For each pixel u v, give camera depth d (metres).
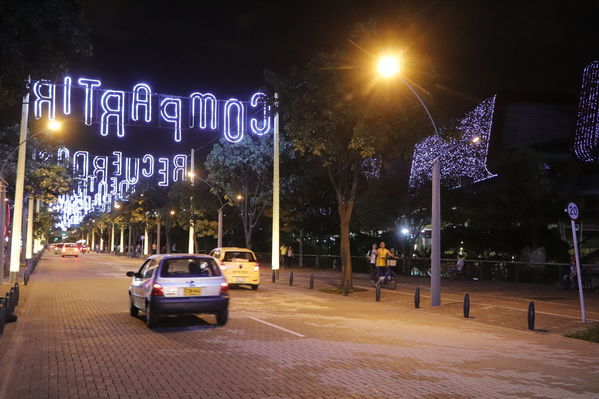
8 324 13.30
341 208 23.70
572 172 34.06
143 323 13.74
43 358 9.45
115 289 23.41
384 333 12.65
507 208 32.38
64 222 77.50
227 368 8.75
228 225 51.72
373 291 23.34
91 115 24.22
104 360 9.31
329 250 49.34
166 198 58.50
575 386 7.89
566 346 11.49
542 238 34.88
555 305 18.66
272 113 23.09
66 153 34.03
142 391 7.35
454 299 20.48
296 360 9.40
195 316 15.17
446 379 8.17
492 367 9.12
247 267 24.30
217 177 41.34
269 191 41.25
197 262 13.70
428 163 45.81
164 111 25.62
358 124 20.17
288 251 47.94
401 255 40.59
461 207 36.47
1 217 23.16
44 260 58.69
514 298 20.95
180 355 9.77
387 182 38.56
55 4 8.93
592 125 36.03
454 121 21.38
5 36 8.87
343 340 11.51
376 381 7.97
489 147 46.16
